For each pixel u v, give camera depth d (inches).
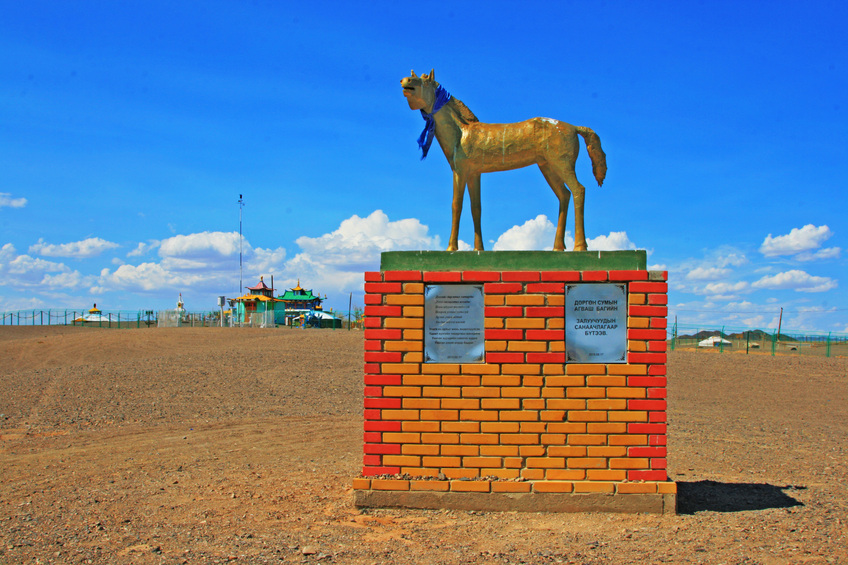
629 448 232.1
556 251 237.8
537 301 236.1
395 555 190.4
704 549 196.9
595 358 234.2
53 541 204.5
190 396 618.5
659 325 232.8
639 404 231.8
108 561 185.9
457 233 271.9
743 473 325.4
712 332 1403.8
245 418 505.0
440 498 234.8
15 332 1610.5
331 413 534.9
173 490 277.6
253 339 1195.3
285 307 2449.6
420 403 237.6
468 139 270.2
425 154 280.8
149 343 1149.1
